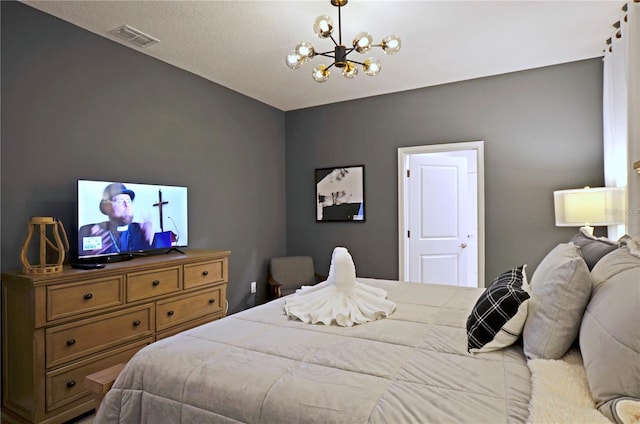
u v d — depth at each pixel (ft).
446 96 12.90
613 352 3.22
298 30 9.04
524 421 3.15
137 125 10.07
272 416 3.68
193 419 4.09
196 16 8.34
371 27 8.95
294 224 15.97
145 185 9.57
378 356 4.59
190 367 4.49
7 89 7.51
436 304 6.98
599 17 8.55
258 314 6.54
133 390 4.60
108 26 8.76
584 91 10.98
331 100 14.73
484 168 12.32
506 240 12.06
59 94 8.36
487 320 4.77
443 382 3.88
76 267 7.68
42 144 8.05
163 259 9.03
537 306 4.57
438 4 7.95
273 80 12.50
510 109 11.95
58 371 6.93
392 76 12.23
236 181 13.48
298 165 15.87
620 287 3.71
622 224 8.77
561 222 9.64
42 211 8.05
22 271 7.28
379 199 14.16
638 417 2.80
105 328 7.68
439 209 14.62
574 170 11.14
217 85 12.70
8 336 7.09
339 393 3.72
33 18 7.91
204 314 10.05
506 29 9.09
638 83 7.61
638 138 7.67
